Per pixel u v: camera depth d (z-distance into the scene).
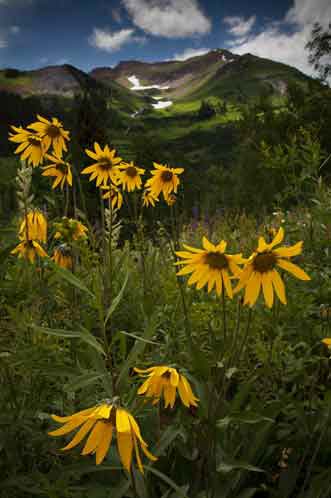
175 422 1.66
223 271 1.64
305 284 2.65
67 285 2.22
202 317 2.43
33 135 2.61
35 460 1.65
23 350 1.76
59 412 1.96
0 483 1.49
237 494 1.77
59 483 1.40
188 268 1.68
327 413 1.77
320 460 1.89
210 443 1.62
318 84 21.55
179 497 1.52
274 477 1.89
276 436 1.93
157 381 1.43
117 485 1.54
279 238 1.45
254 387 2.17
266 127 22.28
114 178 2.89
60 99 160.00
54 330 1.30
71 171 2.75
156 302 2.83
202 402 1.65
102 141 20.44
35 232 2.19
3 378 1.87
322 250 2.92
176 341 2.34
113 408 1.16
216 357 1.94
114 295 2.75
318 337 2.32
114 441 1.71
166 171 2.91
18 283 1.99
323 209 2.92
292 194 3.39
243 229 4.61
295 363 2.06
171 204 2.97
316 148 3.25
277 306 2.21
